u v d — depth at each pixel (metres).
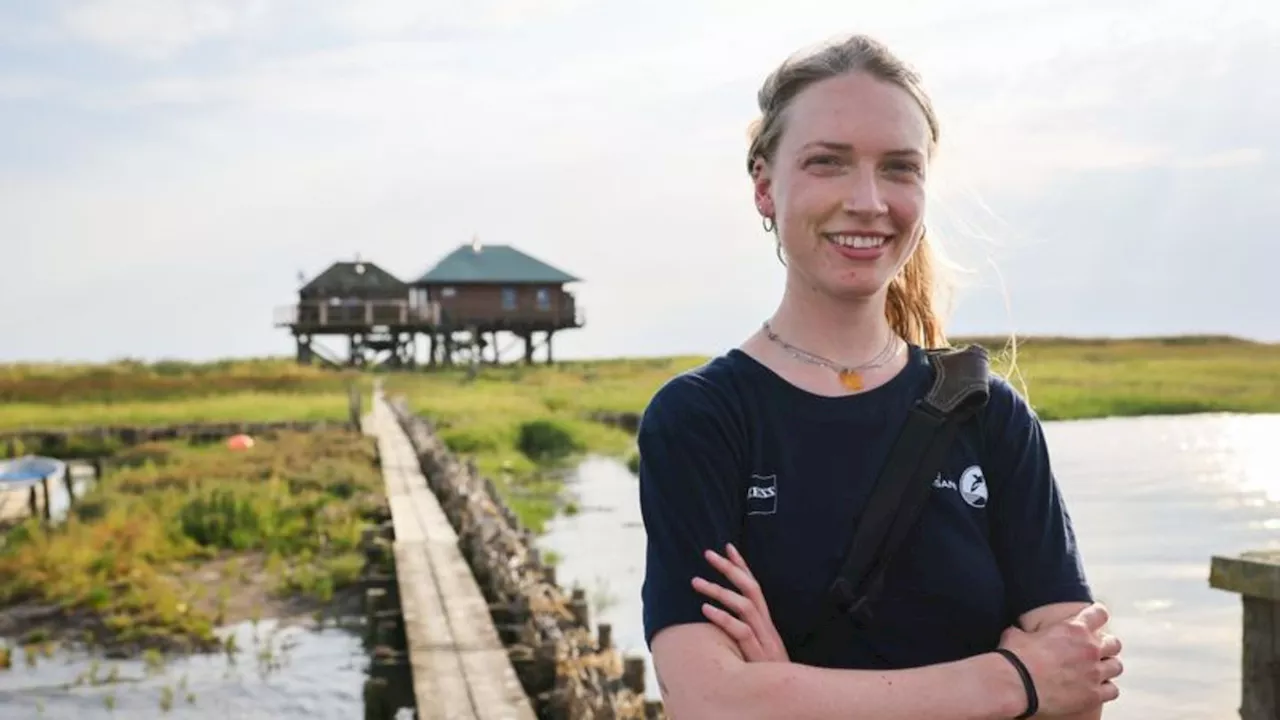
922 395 2.32
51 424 37.09
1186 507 19.30
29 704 11.40
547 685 9.09
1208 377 49.16
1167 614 12.16
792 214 2.33
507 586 11.66
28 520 20.34
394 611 12.66
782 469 2.26
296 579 15.90
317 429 33.53
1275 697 4.41
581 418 39.62
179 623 13.99
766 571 2.23
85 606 14.57
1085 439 31.33
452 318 67.00
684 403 2.29
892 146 2.31
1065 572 2.35
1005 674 2.15
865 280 2.30
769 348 2.37
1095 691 2.20
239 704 11.38
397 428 32.41
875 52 2.37
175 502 19.64
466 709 7.70
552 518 22.05
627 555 18.17
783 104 2.38
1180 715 9.10
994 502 2.36
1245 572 4.43
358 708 11.20
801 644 2.22
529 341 69.31
